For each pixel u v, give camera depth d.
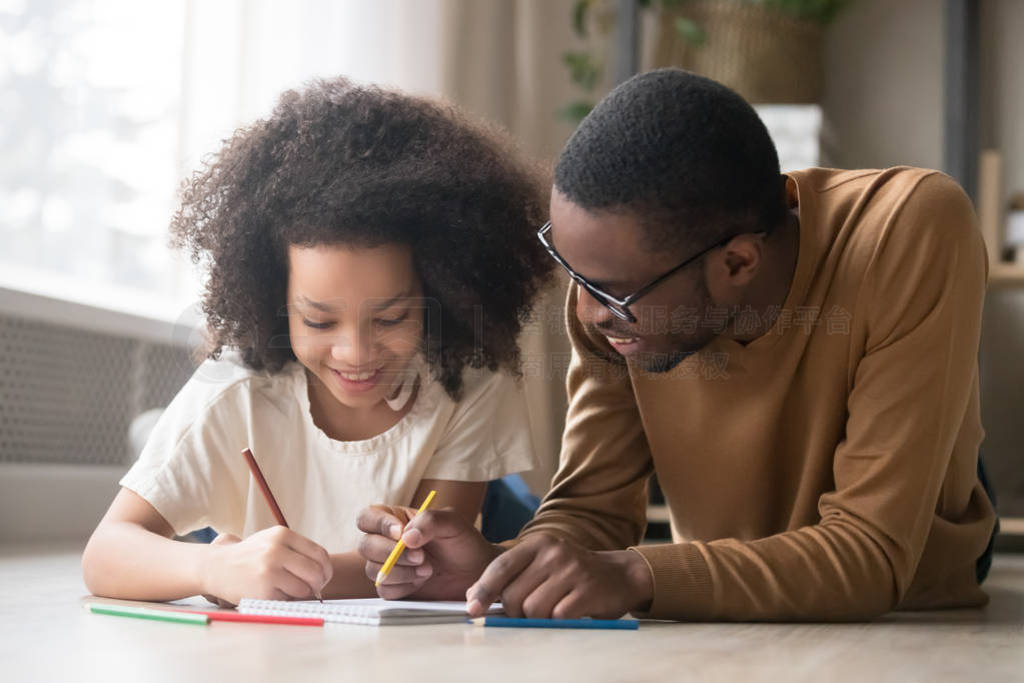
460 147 1.23
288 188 1.14
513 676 0.71
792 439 1.16
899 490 1.05
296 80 2.64
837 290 1.09
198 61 2.64
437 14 2.87
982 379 3.07
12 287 2.24
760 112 2.96
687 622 1.04
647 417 1.22
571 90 3.61
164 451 1.17
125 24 2.58
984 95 3.14
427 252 1.17
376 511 1.10
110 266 2.59
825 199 1.14
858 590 1.04
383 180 1.13
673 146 0.97
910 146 3.23
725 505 1.21
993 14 3.15
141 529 1.10
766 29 3.03
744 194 1.01
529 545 1.00
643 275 1.00
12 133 2.36
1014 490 3.03
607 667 0.76
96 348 2.48
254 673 0.70
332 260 1.12
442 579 1.08
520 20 3.42
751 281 1.06
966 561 1.26
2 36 2.33
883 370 1.07
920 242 1.07
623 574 1.00
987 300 3.08
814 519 1.16
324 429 1.23
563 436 1.31
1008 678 0.77
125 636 0.86
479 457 1.24
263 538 1.01
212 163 1.24
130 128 2.60
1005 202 3.08
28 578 1.47
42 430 2.37
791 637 0.95
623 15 3.13
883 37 3.25
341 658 0.76
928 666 0.81
